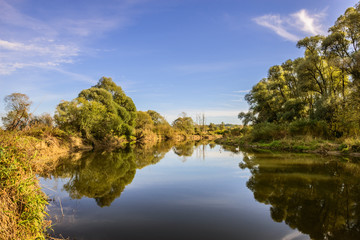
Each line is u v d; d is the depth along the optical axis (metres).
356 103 18.52
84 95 34.47
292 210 5.49
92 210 5.89
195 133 82.19
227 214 5.41
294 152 18.27
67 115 25.44
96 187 8.40
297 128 23.06
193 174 10.63
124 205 6.26
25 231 3.90
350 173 9.55
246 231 4.46
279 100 31.72
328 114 22.06
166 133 61.75
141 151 23.45
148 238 4.23
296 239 4.05
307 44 26.67
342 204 5.78
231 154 19.09
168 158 17.31
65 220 5.20
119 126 34.88
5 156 4.22
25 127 5.53
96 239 4.21
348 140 16.84
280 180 8.59
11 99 14.30
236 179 9.23
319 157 14.79
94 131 28.94
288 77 32.84
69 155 18.84
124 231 4.57
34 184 4.66
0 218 3.48
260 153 18.36
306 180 8.45
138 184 8.78
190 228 4.66
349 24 21.58
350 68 20.16
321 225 4.61
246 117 38.91
